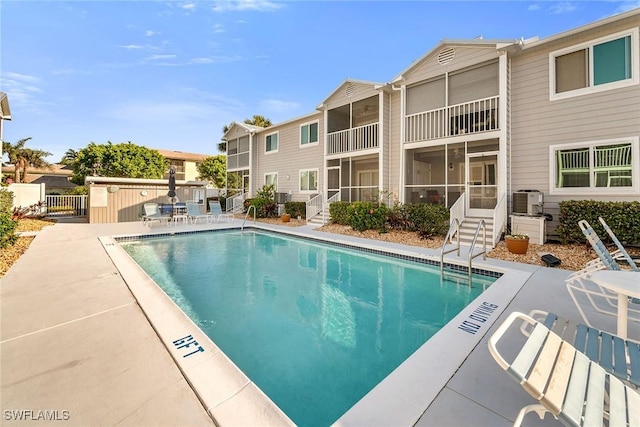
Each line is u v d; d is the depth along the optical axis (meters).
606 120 7.31
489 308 3.80
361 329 3.96
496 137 8.69
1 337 3.00
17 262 6.15
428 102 10.42
